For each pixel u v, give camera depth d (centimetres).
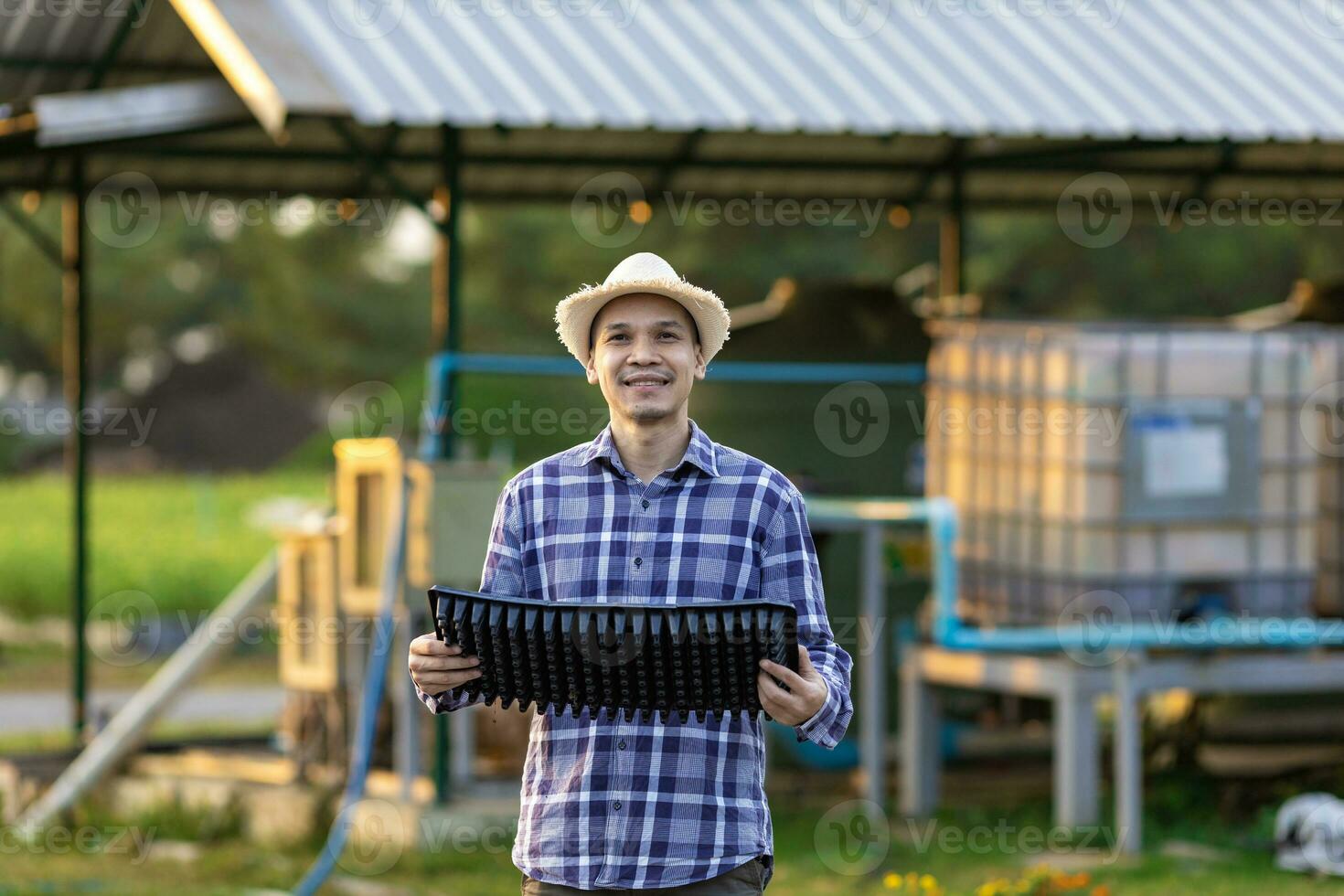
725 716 403
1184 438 942
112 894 815
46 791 1073
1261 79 1046
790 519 412
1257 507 952
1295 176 1324
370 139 1190
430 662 395
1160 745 1159
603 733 402
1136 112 982
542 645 389
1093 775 933
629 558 407
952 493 1043
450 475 919
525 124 880
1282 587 962
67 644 2033
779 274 3177
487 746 1014
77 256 1199
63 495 3509
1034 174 1322
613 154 1248
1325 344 1034
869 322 1167
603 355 414
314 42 908
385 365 4525
